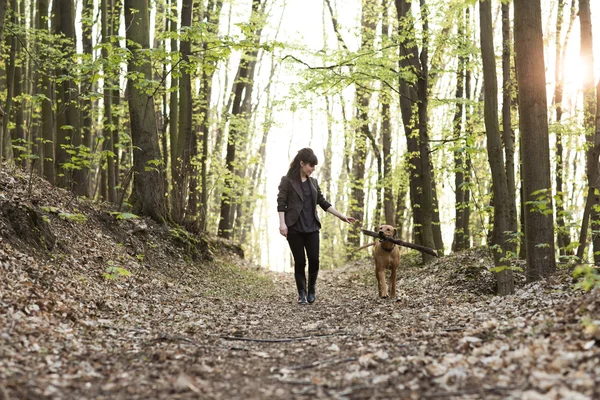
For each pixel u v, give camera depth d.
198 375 3.52
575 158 18.56
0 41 6.19
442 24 12.10
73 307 5.15
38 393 2.94
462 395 2.86
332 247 30.94
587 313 3.85
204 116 17.00
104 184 15.30
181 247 10.92
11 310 4.30
